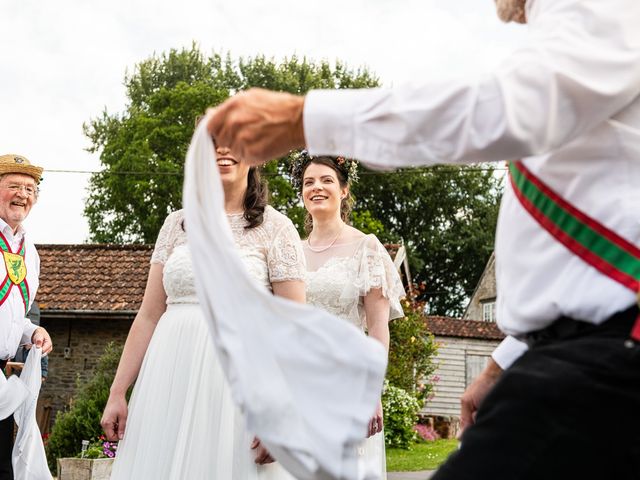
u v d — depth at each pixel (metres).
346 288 4.74
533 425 1.44
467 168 41.38
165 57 39.88
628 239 1.51
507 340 2.15
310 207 5.01
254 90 1.65
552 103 1.46
